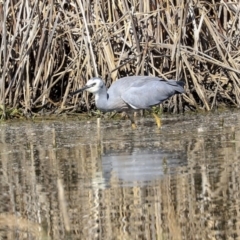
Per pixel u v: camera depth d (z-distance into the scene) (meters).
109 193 8.93
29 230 7.65
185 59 15.64
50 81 16.06
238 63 16.36
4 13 15.50
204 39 16.58
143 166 10.36
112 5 16.00
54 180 9.72
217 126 13.89
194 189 8.92
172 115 15.85
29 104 15.88
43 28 15.77
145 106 14.11
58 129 14.34
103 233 7.46
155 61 16.20
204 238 7.20
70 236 7.39
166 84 14.34
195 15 16.59
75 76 15.91
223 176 9.49
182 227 7.55
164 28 16.11
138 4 16.14
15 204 8.59
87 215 8.07
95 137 13.17
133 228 7.56
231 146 11.61
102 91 14.27
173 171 9.95
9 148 12.32
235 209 8.05
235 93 16.22
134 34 15.49
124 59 15.79
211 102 16.55
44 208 8.41
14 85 16.11
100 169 10.27
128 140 12.70
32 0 15.99
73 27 16.17
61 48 16.33
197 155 11.01
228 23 16.84
